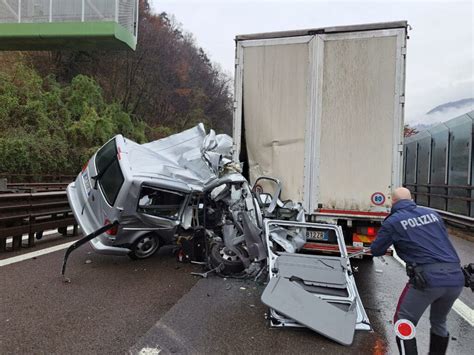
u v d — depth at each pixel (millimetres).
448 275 3086
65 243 7496
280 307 3961
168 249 7449
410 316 3246
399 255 3395
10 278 5211
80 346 3445
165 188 6016
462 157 12164
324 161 5793
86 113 36719
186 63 71250
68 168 29203
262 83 6125
